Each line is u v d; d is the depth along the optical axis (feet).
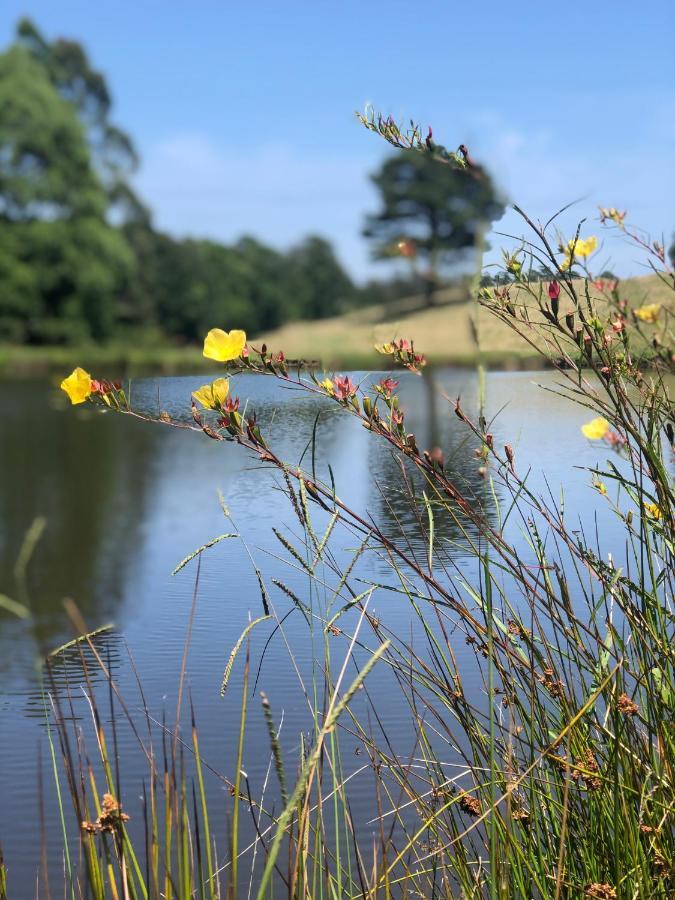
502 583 6.11
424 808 5.84
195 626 6.92
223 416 4.74
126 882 4.61
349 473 5.74
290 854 4.78
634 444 5.97
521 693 5.95
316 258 203.00
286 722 7.23
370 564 5.90
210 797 7.46
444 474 5.08
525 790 5.63
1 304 148.05
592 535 6.15
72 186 157.58
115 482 24.63
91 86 178.19
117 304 168.35
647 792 5.15
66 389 4.85
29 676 8.98
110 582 14.23
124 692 7.69
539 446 5.67
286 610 6.82
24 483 26.58
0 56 158.61
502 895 4.91
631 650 5.66
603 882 5.11
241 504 5.59
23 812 7.25
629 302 6.09
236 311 196.13
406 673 5.61
